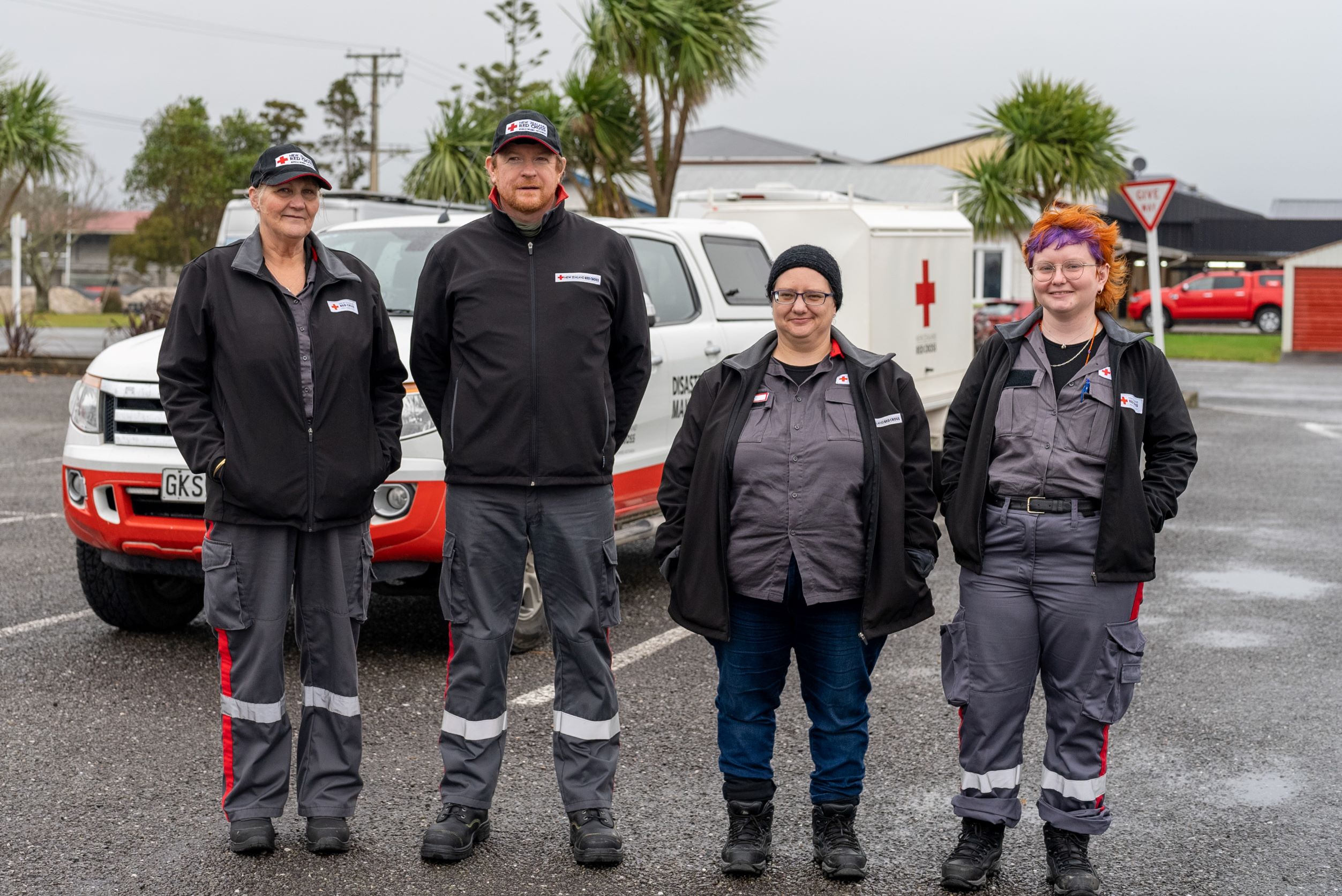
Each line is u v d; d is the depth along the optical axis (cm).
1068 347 360
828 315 364
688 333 710
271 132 5853
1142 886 366
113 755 458
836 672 370
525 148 373
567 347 381
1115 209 4575
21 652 583
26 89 2300
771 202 1062
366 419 393
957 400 378
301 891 355
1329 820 414
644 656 598
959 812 369
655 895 357
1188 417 362
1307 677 572
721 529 367
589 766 387
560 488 385
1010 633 362
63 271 8631
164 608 616
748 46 1706
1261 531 926
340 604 389
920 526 367
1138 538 350
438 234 661
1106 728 362
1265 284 4056
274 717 383
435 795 428
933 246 1112
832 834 372
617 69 1773
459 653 387
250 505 375
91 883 358
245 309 377
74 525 568
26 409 1592
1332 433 1527
